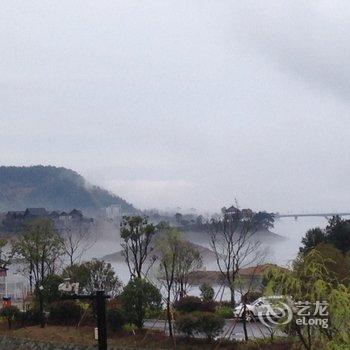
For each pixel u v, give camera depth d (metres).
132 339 23.52
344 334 9.36
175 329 23.95
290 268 10.26
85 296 14.57
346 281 11.12
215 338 22.92
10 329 28.27
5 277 40.56
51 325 28.09
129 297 25.61
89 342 23.72
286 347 18.03
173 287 33.34
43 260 34.09
